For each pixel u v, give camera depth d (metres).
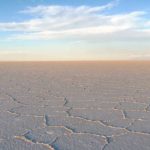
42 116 4.91
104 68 21.33
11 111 5.33
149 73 15.05
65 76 13.39
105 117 4.82
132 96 7.04
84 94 7.44
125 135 3.81
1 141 3.58
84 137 3.73
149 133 3.89
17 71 17.62
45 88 8.75
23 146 3.40
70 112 5.23
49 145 3.44
